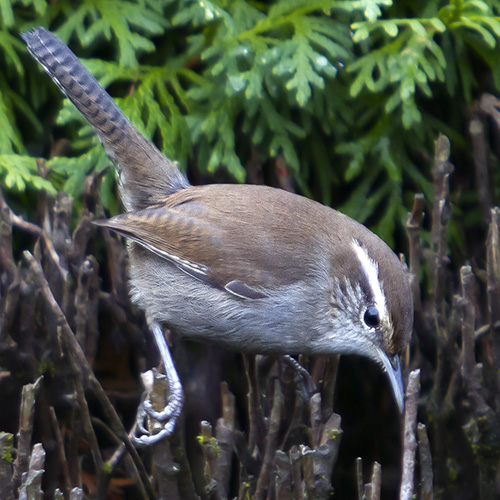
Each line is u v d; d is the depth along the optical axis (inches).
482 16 378.3
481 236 418.0
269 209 312.3
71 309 325.7
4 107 383.6
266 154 403.9
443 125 415.8
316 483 268.7
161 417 272.7
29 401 264.2
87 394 353.4
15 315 328.8
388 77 376.2
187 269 305.9
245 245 303.0
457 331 329.4
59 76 331.0
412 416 266.4
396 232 421.7
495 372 322.0
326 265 304.3
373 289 296.4
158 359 355.3
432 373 350.9
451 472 333.4
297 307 302.0
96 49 418.6
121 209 394.9
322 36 374.9
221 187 326.6
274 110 389.1
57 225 335.0
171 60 404.8
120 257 351.6
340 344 306.0
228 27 367.2
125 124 335.9
